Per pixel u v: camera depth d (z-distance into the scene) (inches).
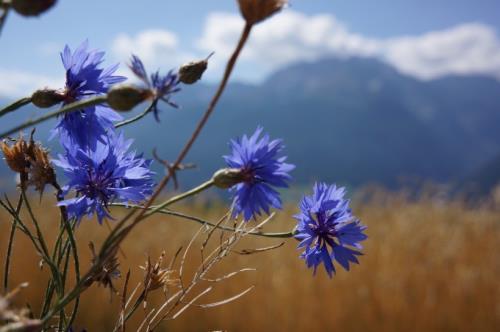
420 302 48.8
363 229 11.4
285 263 53.7
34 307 45.9
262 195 10.0
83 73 10.6
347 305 48.3
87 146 10.4
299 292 49.7
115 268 10.1
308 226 11.3
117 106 7.9
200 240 54.7
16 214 9.5
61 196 9.7
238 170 9.8
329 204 11.4
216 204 73.2
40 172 9.6
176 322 47.2
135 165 10.4
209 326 47.9
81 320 45.6
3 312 7.0
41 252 9.4
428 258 56.4
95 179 10.1
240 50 7.2
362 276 51.6
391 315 47.1
